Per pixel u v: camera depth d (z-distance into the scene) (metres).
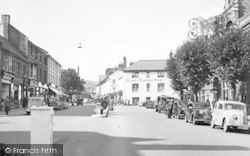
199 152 11.63
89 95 135.50
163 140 14.90
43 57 68.06
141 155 10.88
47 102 47.50
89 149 12.09
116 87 107.00
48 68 72.50
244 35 26.80
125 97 84.69
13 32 54.06
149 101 64.12
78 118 29.94
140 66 85.31
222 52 26.28
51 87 72.81
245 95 33.88
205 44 36.81
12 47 51.66
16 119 27.41
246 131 21.02
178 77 45.81
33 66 59.19
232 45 26.02
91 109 53.00
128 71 85.12
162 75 83.69
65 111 45.22
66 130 19.11
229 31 27.03
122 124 23.50
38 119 8.64
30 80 56.53
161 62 85.94
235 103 21.36
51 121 8.79
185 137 16.30
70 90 101.69
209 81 39.00
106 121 26.36
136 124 23.78
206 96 47.34
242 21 35.09
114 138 15.44
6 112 33.47
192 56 36.78
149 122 26.20
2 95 43.81
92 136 16.20
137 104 84.12
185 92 51.16
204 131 19.95
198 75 36.84
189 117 27.08
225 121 20.11
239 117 19.89
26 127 20.30
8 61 44.91
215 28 29.72
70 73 102.00
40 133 8.62
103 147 12.59
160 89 83.69
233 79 26.59
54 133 17.50
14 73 47.75
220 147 12.95
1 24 52.81
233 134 18.67
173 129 20.67
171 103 34.47
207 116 25.05
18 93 50.75
